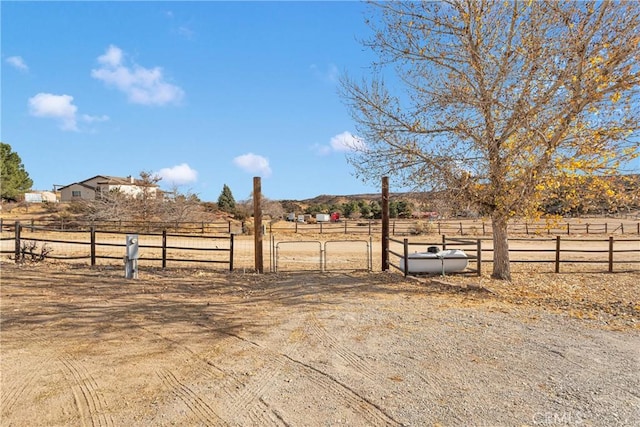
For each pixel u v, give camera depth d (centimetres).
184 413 408
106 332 686
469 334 662
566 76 973
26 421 396
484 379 482
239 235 3222
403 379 484
